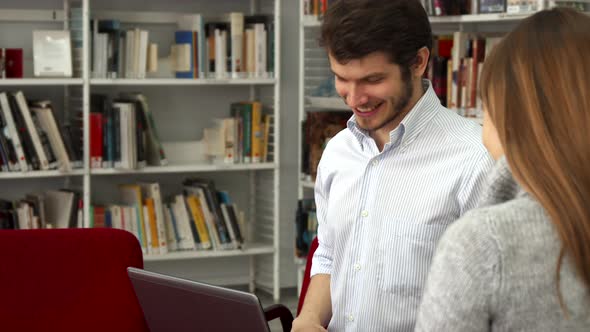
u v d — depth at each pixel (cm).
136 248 246
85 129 419
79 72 430
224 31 450
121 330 240
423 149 170
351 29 156
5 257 238
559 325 101
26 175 408
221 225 457
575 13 107
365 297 172
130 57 430
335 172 183
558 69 102
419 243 167
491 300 102
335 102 408
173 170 440
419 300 167
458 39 342
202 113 489
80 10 427
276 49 459
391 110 164
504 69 106
